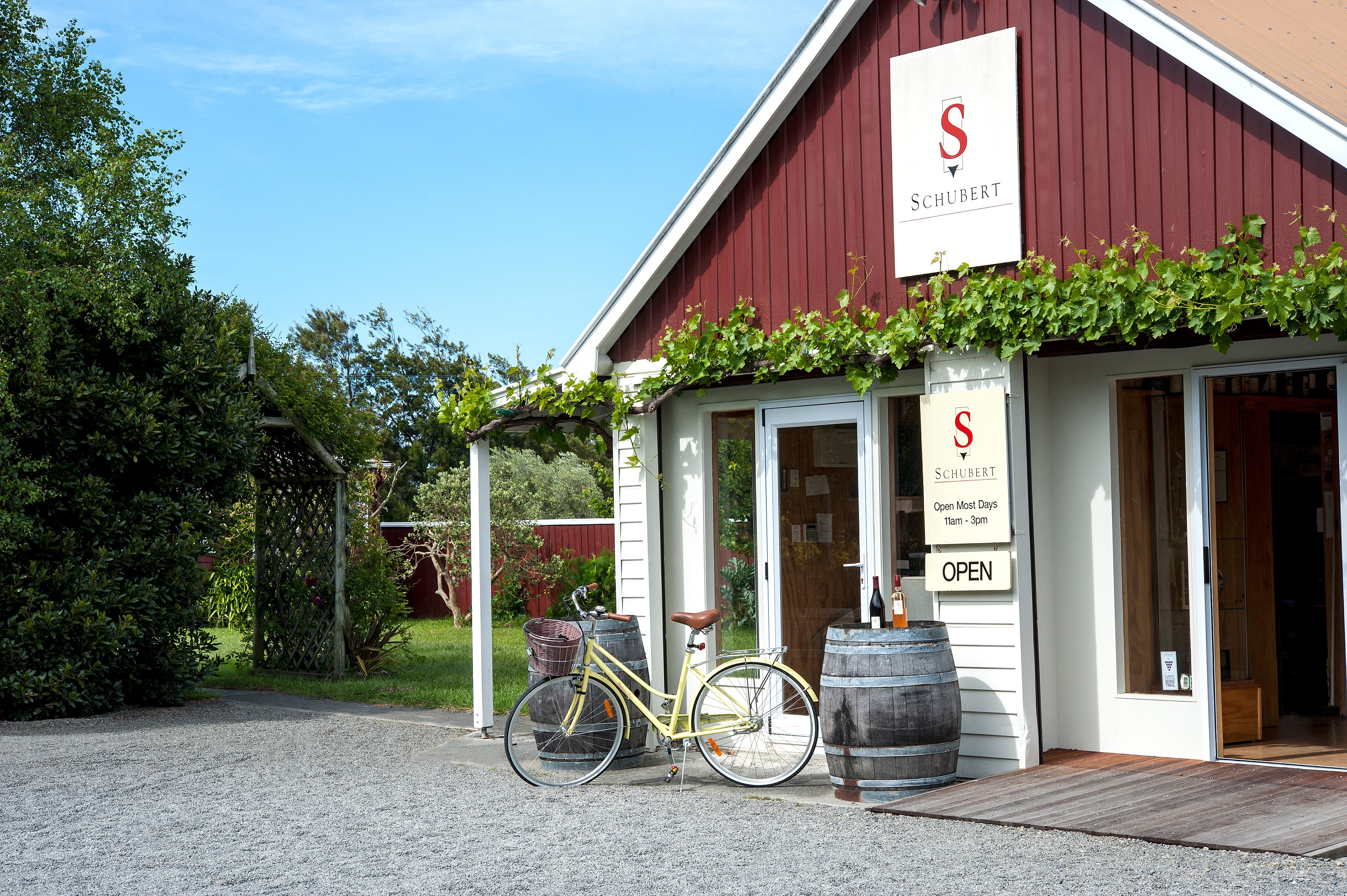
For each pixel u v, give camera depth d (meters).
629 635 7.69
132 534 10.69
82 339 10.49
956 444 7.11
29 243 10.47
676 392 8.27
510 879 5.04
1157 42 6.47
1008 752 6.90
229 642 17.81
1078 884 4.61
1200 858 4.89
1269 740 7.47
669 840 5.67
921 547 7.74
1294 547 8.83
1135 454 7.37
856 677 6.48
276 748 8.75
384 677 13.38
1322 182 6.01
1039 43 6.98
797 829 5.85
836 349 7.46
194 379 10.98
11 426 9.96
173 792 7.14
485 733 9.12
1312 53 7.16
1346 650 7.24
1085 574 7.43
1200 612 7.01
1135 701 7.23
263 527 14.23
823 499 8.12
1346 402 6.51
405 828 6.07
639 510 8.61
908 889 4.66
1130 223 6.62
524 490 22.66
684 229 8.30
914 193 7.39
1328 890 4.39
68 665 10.12
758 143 8.08
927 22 7.38
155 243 11.13
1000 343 6.95
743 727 7.14
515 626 20.62
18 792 7.16
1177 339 6.95
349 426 13.18
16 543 9.93
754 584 8.45
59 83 11.89
